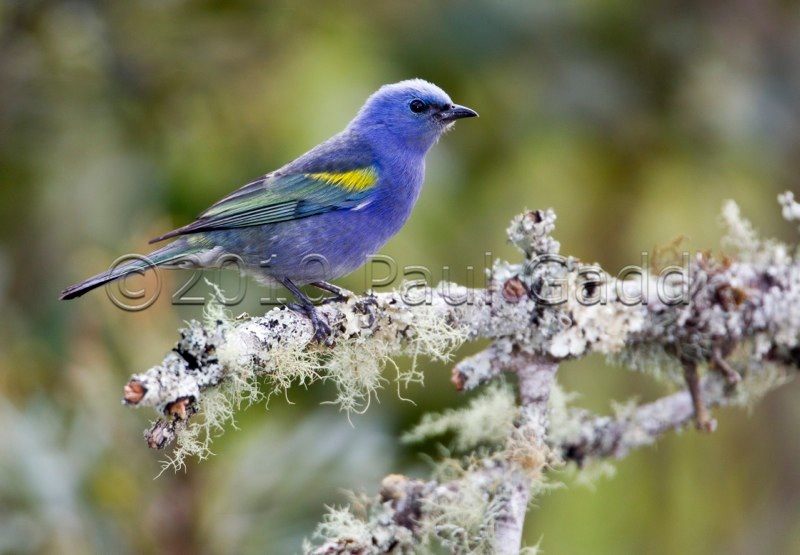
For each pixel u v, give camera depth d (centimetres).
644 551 1276
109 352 952
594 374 1271
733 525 1307
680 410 888
